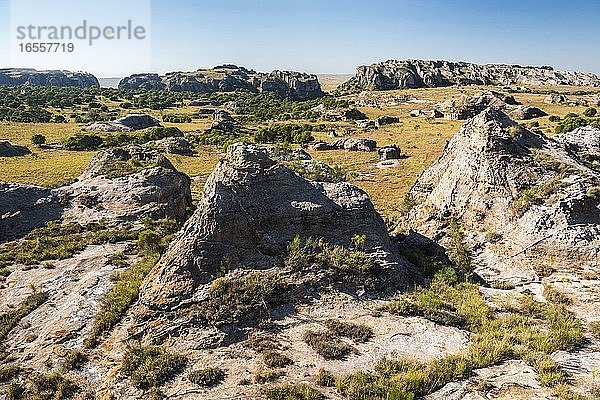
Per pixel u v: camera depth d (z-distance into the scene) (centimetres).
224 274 1855
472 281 2283
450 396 1326
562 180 2567
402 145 7894
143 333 1655
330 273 1956
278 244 2064
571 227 2312
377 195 4678
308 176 2606
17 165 6662
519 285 2198
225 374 1441
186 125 12606
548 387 1352
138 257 2491
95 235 2897
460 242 2612
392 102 16800
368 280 1969
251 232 2031
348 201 2323
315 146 7788
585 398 1279
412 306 1847
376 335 1666
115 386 1412
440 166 3241
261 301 1764
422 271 2297
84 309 1895
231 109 17625
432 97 16838
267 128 10231
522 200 2525
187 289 1781
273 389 1334
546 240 2309
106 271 2291
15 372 1532
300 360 1512
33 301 2047
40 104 16288
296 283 1884
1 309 2048
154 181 3512
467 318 1806
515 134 2894
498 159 2753
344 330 1673
